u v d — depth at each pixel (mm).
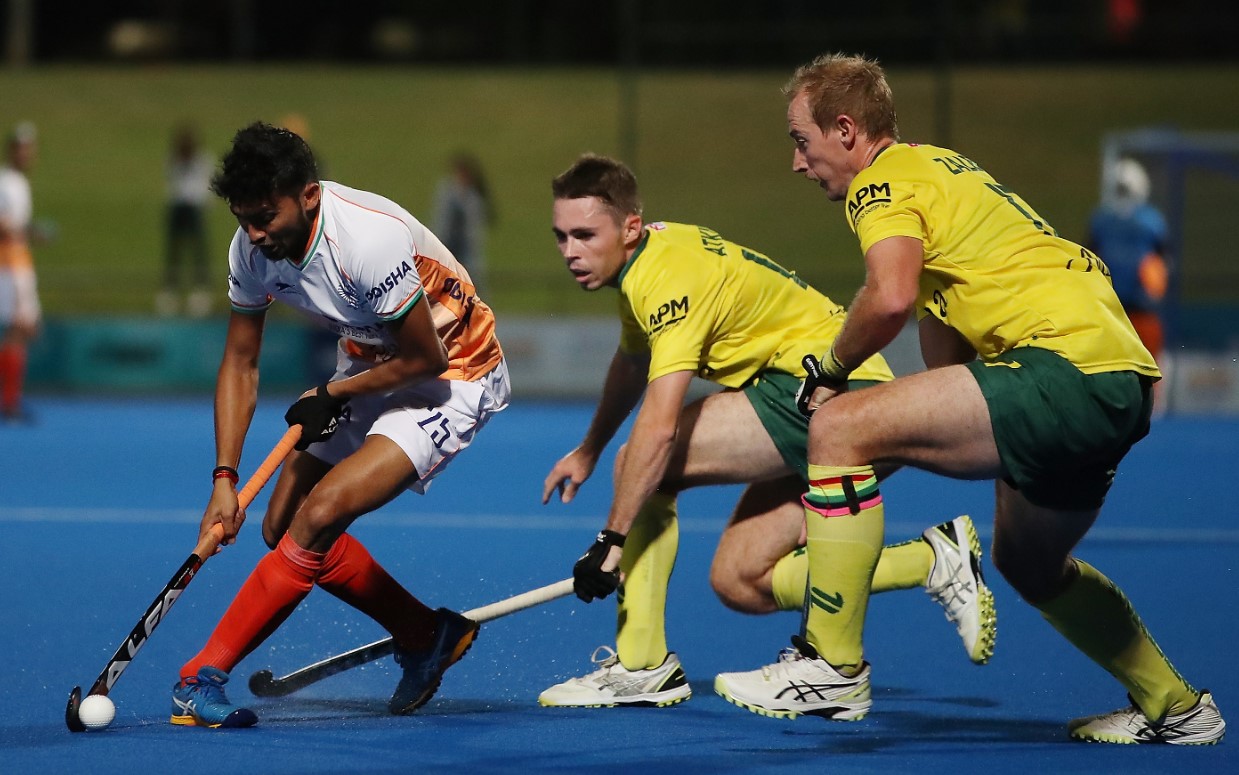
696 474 16609
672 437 15508
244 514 15664
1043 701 16844
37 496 33312
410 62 110500
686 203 75812
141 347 55656
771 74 88562
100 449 41469
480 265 60875
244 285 15719
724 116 84750
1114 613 14766
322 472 16797
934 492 34625
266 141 14242
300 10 113562
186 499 33031
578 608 21453
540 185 86000
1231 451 42125
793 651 16422
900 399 14117
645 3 68875
